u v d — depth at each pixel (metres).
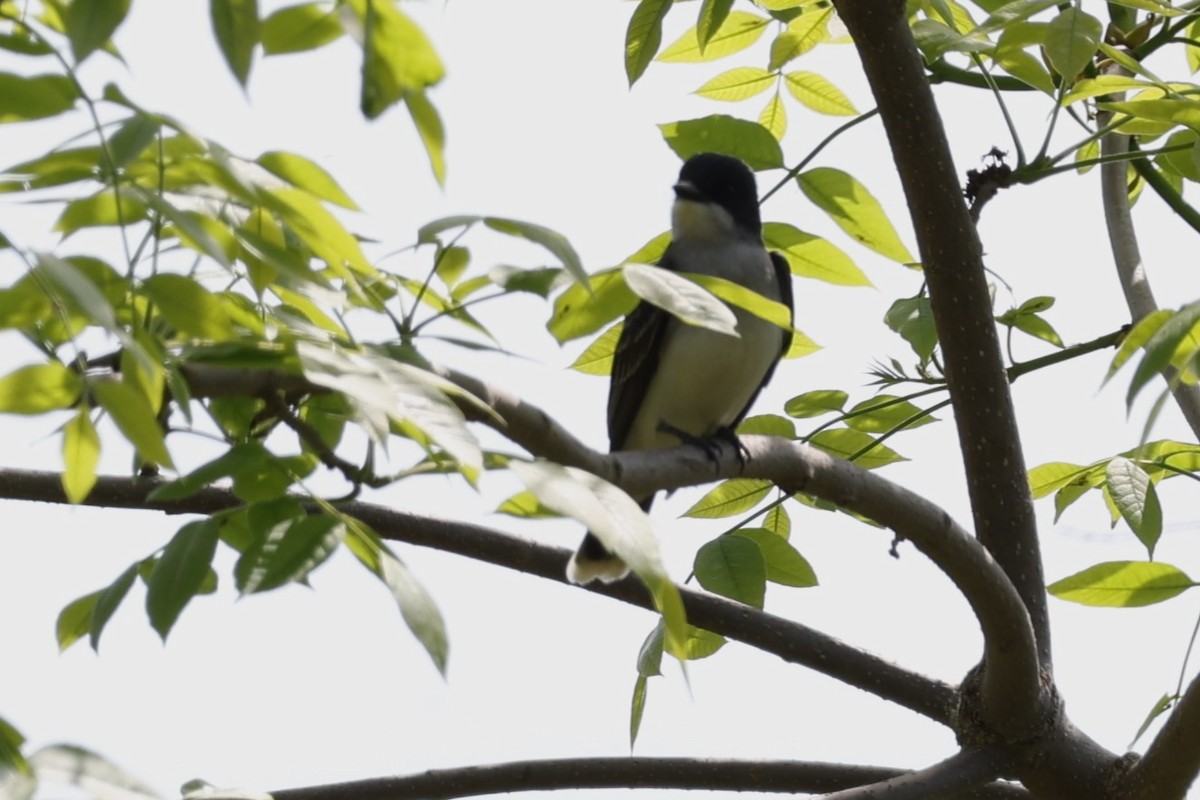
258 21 3.68
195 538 4.18
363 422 4.02
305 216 4.13
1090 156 9.52
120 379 4.00
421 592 3.82
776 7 8.29
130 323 4.09
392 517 7.59
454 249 5.02
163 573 4.12
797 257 7.66
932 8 7.97
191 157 4.01
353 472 4.38
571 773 7.69
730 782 7.79
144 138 3.69
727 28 8.61
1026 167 7.41
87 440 4.36
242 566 3.81
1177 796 6.93
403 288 5.04
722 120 7.53
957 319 7.07
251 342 3.99
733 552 7.34
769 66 8.64
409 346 4.47
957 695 7.41
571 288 4.96
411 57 3.99
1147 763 6.95
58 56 3.90
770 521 8.27
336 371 3.76
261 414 5.07
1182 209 8.96
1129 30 8.81
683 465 6.11
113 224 4.02
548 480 3.65
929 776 7.04
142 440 3.88
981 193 7.47
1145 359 4.38
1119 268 9.02
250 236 4.10
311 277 4.16
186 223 3.67
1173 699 7.18
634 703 7.60
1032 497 7.84
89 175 3.85
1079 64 6.50
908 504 6.69
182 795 4.79
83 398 4.19
